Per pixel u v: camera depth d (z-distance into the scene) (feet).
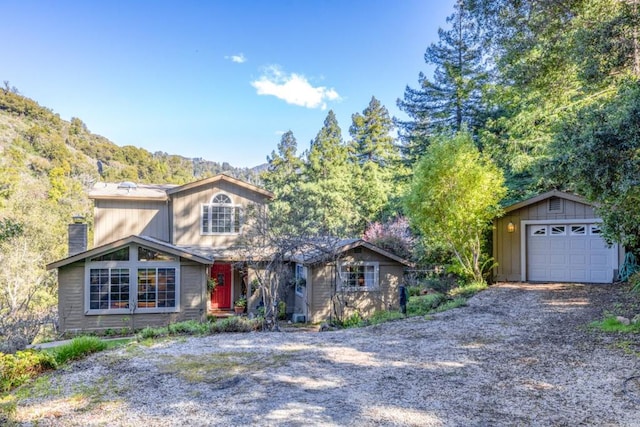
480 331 24.95
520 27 41.75
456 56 78.54
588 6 33.91
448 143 42.86
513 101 57.62
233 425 12.55
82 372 18.89
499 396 14.44
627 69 30.32
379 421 12.56
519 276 45.83
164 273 43.47
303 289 46.26
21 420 13.43
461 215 41.01
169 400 14.92
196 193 53.47
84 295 41.42
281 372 17.94
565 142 24.09
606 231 27.04
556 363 17.93
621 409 13.01
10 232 40.40
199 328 29.19
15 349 23.79
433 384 15.90
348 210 83.51
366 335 25.43
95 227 52.24
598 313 27.71
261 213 43.19
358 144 123.34
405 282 48.65
